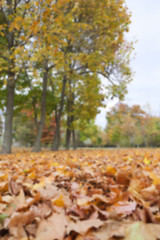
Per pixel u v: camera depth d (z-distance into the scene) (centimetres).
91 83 1485
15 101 1564
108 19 1071
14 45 1115
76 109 1814
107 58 1152
